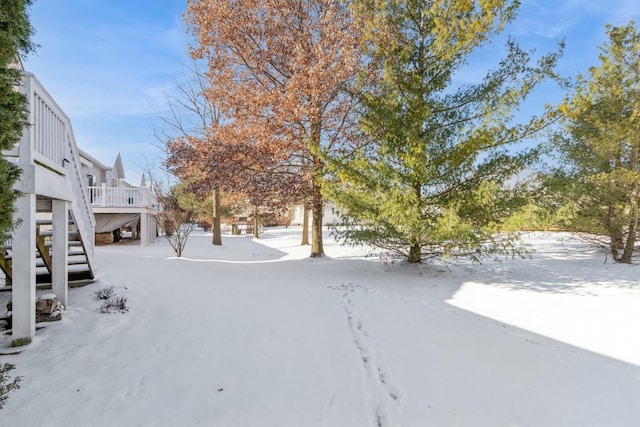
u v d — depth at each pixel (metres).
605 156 9.07
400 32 7.57
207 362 3.49
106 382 3.09
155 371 3.30
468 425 2.54
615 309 5.45
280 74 10.73
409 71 7.48
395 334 4.33
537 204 7.00
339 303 5.71
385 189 7.77
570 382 3.19
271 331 4.35
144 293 5.66
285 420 2.59
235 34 10.03
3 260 5.32
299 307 5.43
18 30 2.49
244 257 12.25
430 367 3.46
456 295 6.36
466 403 2.83
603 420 2.62
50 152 4.49
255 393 2.95
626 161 9.45
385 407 2.76
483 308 5.52
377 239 8.12
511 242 7.32
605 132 8.83
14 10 2.38
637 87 8.52
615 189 8.86
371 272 8.55
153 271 7.41
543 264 9.16
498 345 4.03
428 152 7.50
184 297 5.65
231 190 10.88
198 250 14.21
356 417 2.63
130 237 20.33
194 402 2.81
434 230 7.02
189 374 3.25
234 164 9.74
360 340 4.12
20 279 3.81
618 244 9.55
